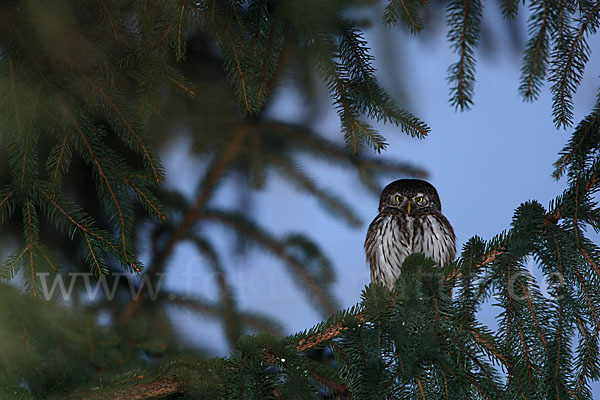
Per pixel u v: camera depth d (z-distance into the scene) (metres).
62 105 6.12
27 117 6.02
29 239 6.17
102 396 5.41
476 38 5.63
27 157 6.14
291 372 5.58
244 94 6.32
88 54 5.91
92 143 6.38
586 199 5.81
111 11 5.98
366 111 6.42
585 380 5.40
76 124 6.24
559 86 5.94
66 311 6.04
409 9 5.92
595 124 5.93
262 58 6.32
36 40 5.81
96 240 6.39
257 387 5.49
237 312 9.59
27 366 5.48
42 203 6.30
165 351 8.38
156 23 6.07
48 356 5.73
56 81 6.04
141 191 6.48
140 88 6.23
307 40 6.30
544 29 5.64
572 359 5.44
